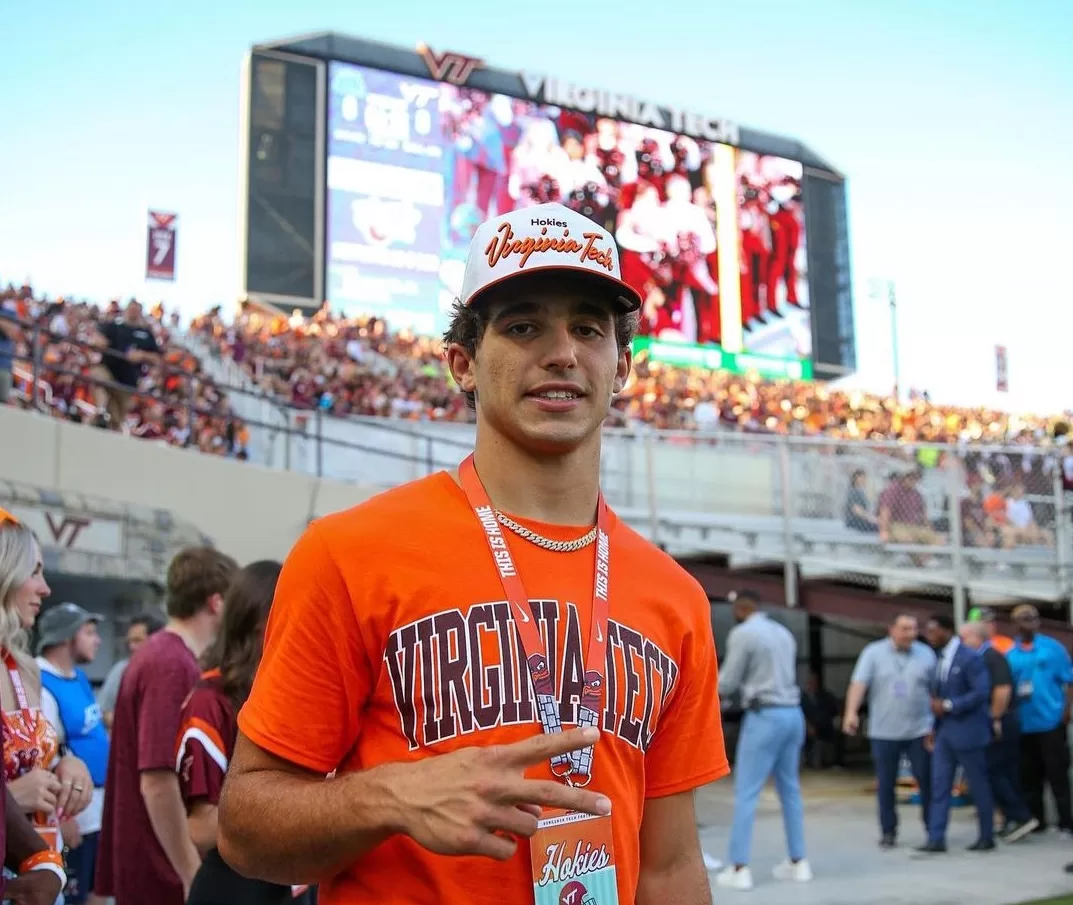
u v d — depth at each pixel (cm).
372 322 2342
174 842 318
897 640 841
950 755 816
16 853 260
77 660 543
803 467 1227
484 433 182
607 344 181
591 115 2798
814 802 1132
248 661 305
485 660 161
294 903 306
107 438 979
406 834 143
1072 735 923
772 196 2997
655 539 1283
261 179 2450
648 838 184
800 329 2967
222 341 1853
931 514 1128
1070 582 1056
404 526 169
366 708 164
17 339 1161
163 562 972
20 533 314
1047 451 1116
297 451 1476
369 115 2556
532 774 158
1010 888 670
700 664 187
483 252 178
